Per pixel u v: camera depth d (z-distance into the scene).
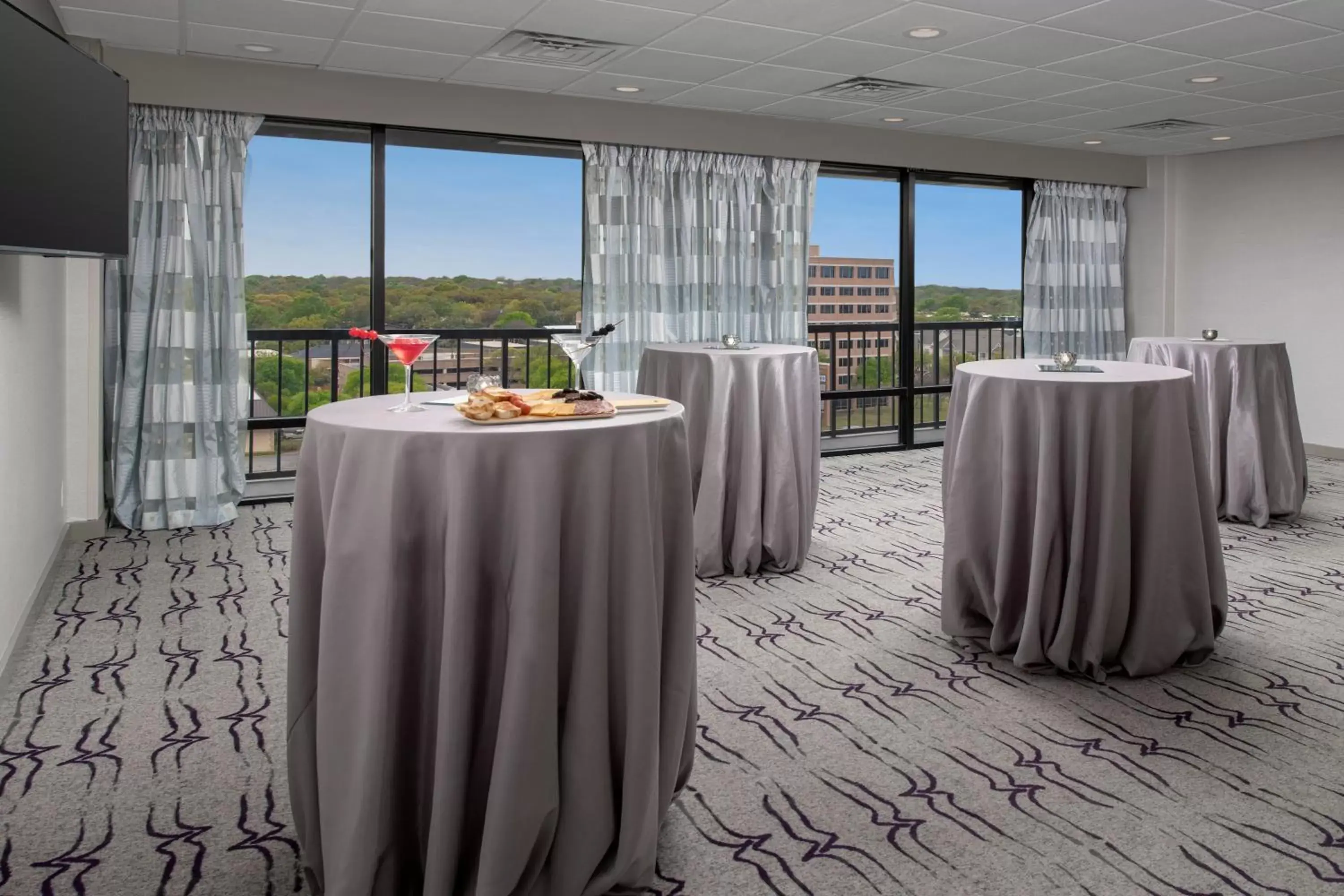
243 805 2.08
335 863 1.61
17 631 2.98
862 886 1.79
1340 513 5.31
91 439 4.61
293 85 5.16
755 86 5.66
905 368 7.59
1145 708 2.65
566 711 1.67
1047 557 2.82
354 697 1.61
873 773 2.26
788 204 6.80
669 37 4.62
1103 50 4.86
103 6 4.09
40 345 3.60
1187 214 8.22
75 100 2.76
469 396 2.03
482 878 1.59
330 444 1.69
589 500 1.63
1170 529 2.83
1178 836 1.97
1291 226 7.52
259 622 3.36
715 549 3.99
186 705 2.63
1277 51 4.90
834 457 7.28
